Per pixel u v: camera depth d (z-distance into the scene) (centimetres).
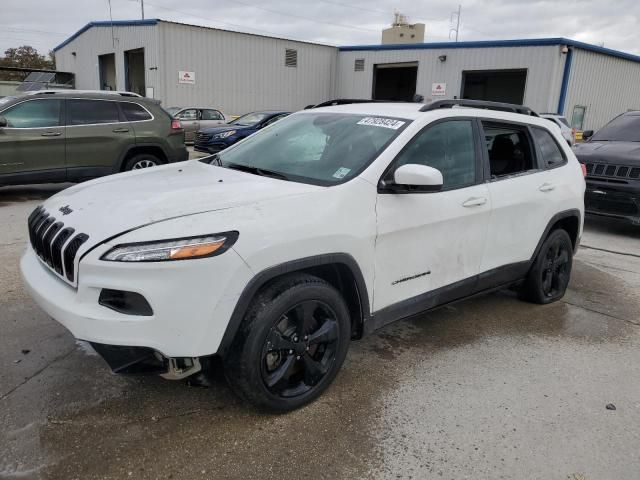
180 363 269
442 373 355
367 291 319
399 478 254
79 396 306
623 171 769
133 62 2756
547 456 275
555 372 366
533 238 447
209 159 421
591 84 2380
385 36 4712
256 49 2592
